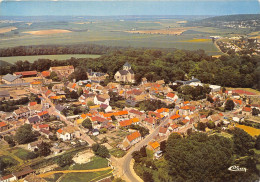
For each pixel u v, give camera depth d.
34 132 195.75
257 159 157.25
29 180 138.62
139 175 150.00
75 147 178.62
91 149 177.50
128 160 165.75
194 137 171.50
